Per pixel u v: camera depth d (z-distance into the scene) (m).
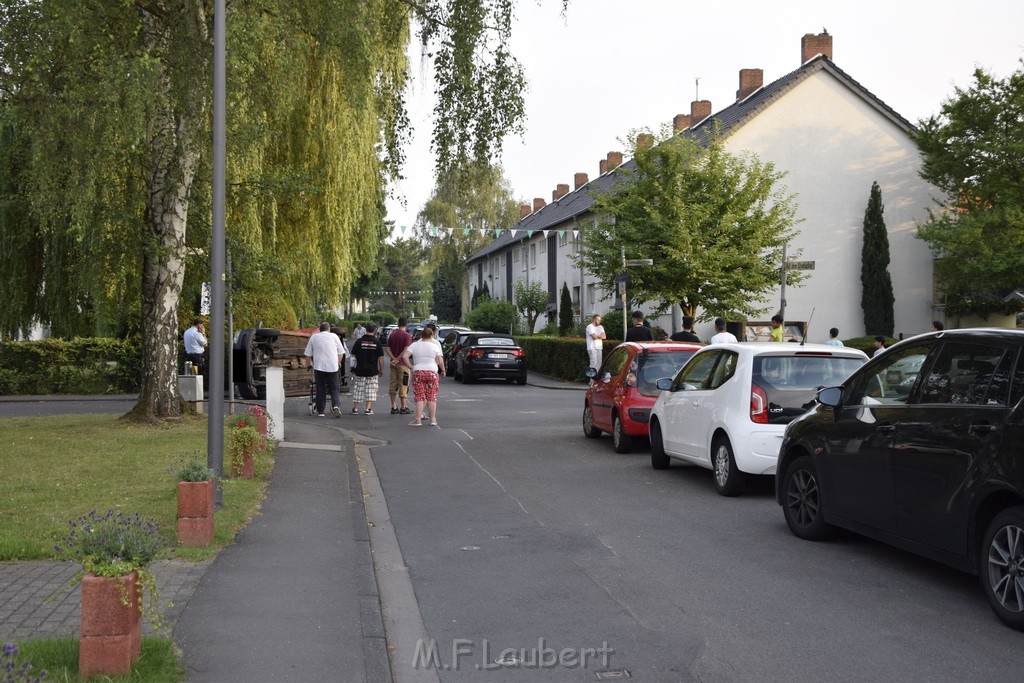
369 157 20.59
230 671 4.58
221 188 8.46
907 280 35.91
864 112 35.59
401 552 7.49
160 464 10.93
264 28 12.73
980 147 30.19
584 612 5.83
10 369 25.73
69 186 12.77
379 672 4.64
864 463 6.96
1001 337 5.96
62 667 4.32
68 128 12.28
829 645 5.16
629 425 13.31
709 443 10.34
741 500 9.84
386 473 11.84
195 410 16.16
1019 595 5.39
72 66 11.93
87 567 4.28
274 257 15.99
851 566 7.00
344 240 20.50
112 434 13.86
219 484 8.52
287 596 5.95
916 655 4.99
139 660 4.42
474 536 8.09
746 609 5.88
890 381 6.95
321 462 12.16
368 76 14.55
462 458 13.23
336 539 7.68
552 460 12.99
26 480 9.83
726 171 29.72
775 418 9.70
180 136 13.45
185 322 26.36
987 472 5.66
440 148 15.29
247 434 10.46
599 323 27.25
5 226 24.70
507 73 15.12
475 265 81.50
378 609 5.76
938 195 35.72
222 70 8.41
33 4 11.56
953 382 6.24
